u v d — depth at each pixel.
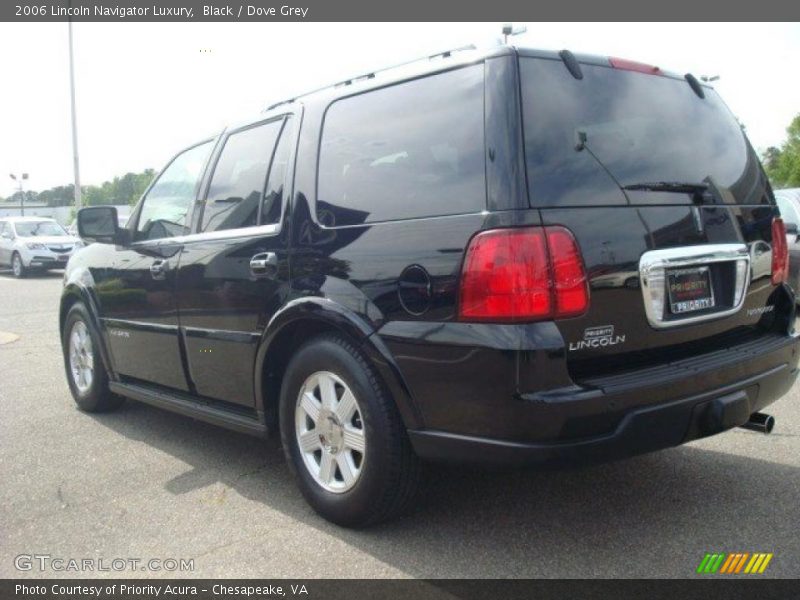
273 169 3.69
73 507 3.61
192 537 3.24
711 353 3.09
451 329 2.68
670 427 2.79
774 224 3.50
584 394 2.57
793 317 3.50
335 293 3.10
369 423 3.01
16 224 20.12
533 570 2.84
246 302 3.60
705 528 3.15
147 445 4.57
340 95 3.44
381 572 2.86
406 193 2.96
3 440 4.73
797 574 2.75
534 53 2.82
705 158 3.23
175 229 4.35
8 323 10.54
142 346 4.56
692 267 3.03
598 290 2.67
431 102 2.98
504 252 2.56
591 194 2.73
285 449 3.49
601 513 3.33
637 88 3.12
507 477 3.77
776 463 3.91
